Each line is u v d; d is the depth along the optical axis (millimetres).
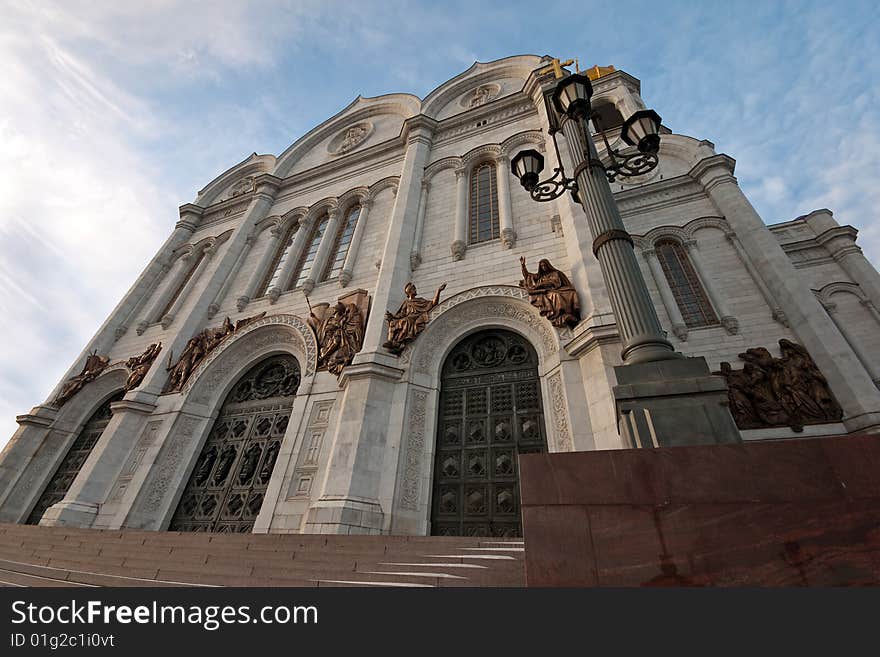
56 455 15422
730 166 15102
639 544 3031
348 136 24109
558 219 12656
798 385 9945
